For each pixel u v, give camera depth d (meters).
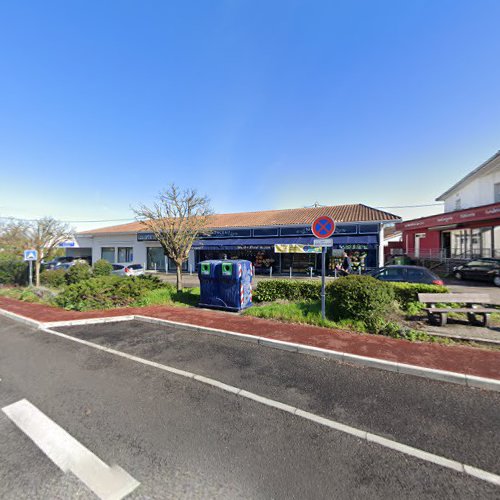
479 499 1.99
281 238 20.17
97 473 2.26
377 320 5.85
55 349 5.30
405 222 22.92
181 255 10.25
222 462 2.36
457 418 2.95
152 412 3.15
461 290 11.93
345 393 3.51
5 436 2.75
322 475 2.21
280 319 6.73
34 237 14.19
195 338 5.78
